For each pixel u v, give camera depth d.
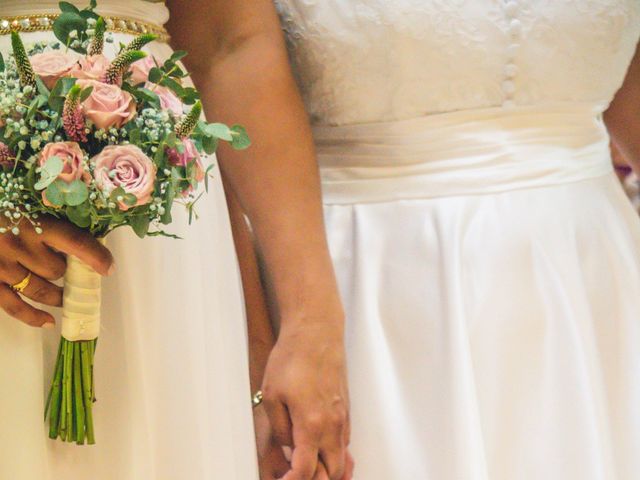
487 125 2.20
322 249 2.06
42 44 1.73
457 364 2.04
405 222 2.18
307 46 2.21
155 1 1.98
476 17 2.15
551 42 2.18
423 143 2.19
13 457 1.78
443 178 2.18
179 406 1.89
